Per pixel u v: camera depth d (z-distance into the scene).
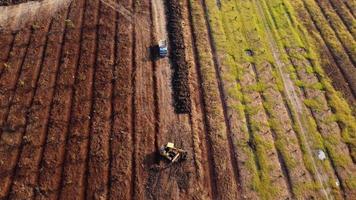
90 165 22.08
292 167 22.56
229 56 28.23
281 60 28.28
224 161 22.61
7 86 25.83
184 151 22.70
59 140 23.11
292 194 21.48
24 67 26.92
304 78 27.25
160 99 25.36
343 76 27.50
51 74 26.53
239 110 25.12
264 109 25.31
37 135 23.36
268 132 24.11
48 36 28.91
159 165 22.22
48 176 21.61
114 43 28.58
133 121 24.19
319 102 25.86
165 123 24.16
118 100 25.19
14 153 22.59
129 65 27.17
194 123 24.27
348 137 24.09
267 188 21.61
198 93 25.94
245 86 26.48
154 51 28.12
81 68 26.88
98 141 23.11
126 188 21.30
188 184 21.56
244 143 23.45
